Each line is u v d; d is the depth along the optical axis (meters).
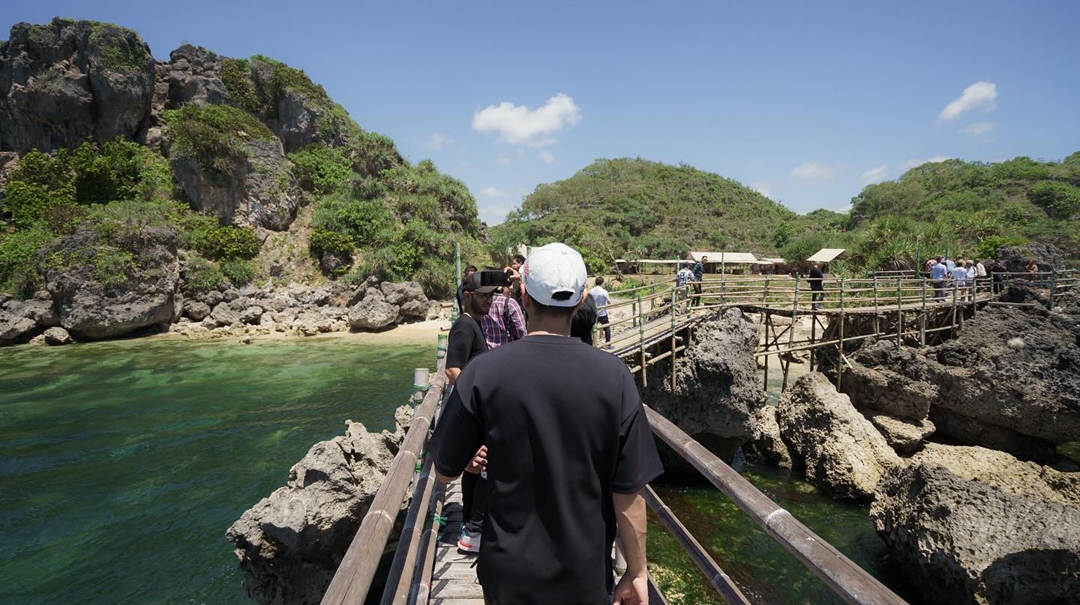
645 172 156.88
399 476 2.45
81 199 39.09
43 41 40.94
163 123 43.41
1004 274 20.91
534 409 1.61
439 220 43.28
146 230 32.81
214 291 34.47
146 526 10.40
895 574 9.05
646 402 13.01
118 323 30.44
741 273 57.62
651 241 78.12
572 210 125.44
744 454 14.24
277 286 37.47
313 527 6.97
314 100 47.22
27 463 13.28
